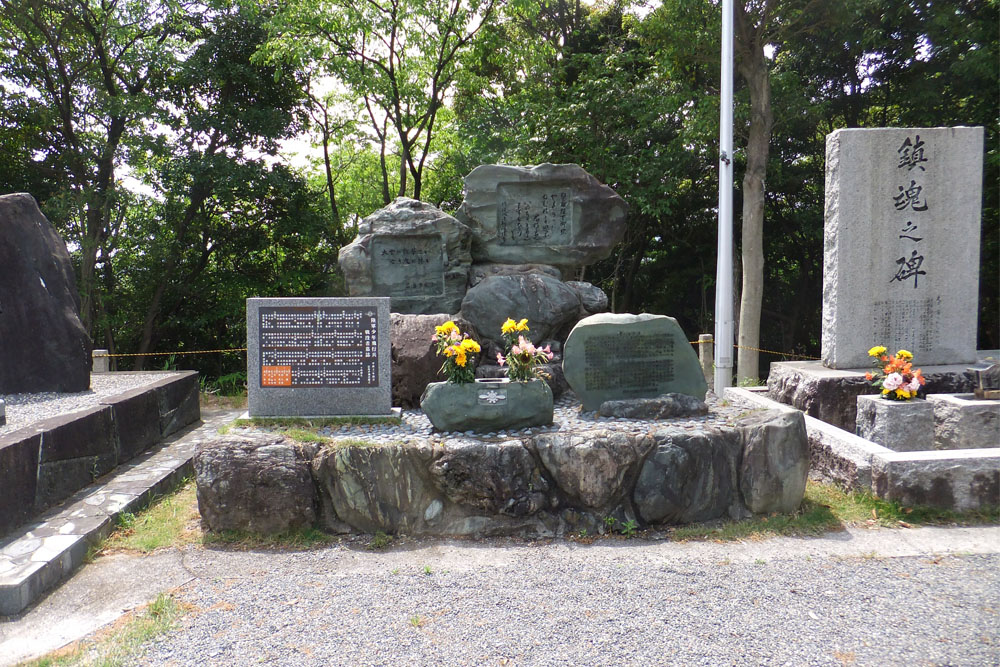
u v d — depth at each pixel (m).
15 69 13.57
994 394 5.97
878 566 3.92
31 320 6.71
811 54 14.84
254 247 16.06
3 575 3.60
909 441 5.77
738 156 14.48
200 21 14.79
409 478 4.55
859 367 7.39
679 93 13.62
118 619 3.41
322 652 3.02
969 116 13.08
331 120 17.50
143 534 4.54
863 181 7.30
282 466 4.53
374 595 3.61
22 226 6.84
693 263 17.88
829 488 5.31
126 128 14.57
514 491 4.51
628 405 5.32
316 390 5.57
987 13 12.18
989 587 3.61
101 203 13.48
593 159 13.73
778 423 4.76
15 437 4.51
